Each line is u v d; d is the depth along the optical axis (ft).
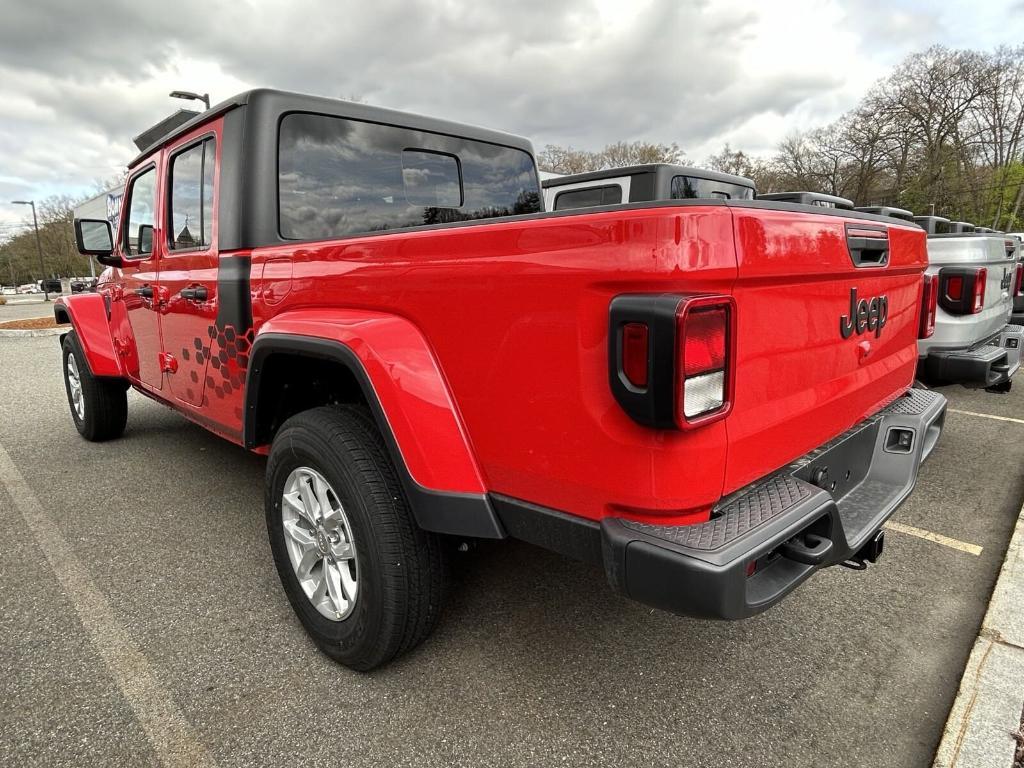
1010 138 154.40
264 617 8.61
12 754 6.23
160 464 14.98
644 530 4.89
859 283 7.00
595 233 4.71
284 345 7.36
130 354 13.52
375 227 10.00
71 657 7.74
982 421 18.25
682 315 4.29
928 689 7.20
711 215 4.55
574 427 5.11
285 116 8.87
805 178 169.68
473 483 5.99
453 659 7.63
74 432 17.97
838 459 7.09
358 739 6.41
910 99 152.87
